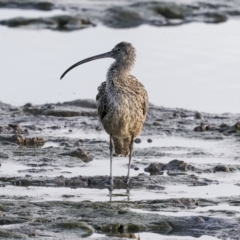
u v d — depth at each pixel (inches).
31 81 900.0
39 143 681.6
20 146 666.8
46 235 446.9
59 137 701.9
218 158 649.6
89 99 831.1
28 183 567.2
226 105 834.8
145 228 468.1
